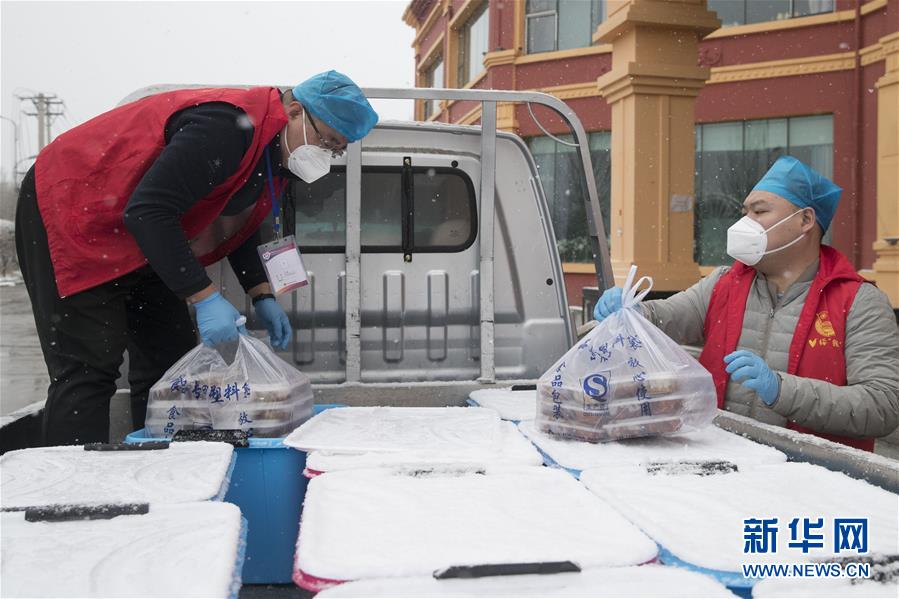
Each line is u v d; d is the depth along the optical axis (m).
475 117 16.92
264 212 2.71
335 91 2.42
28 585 0.99
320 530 1.21
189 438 1.83
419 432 1.96
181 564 1.06
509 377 3.16
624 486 1.47
